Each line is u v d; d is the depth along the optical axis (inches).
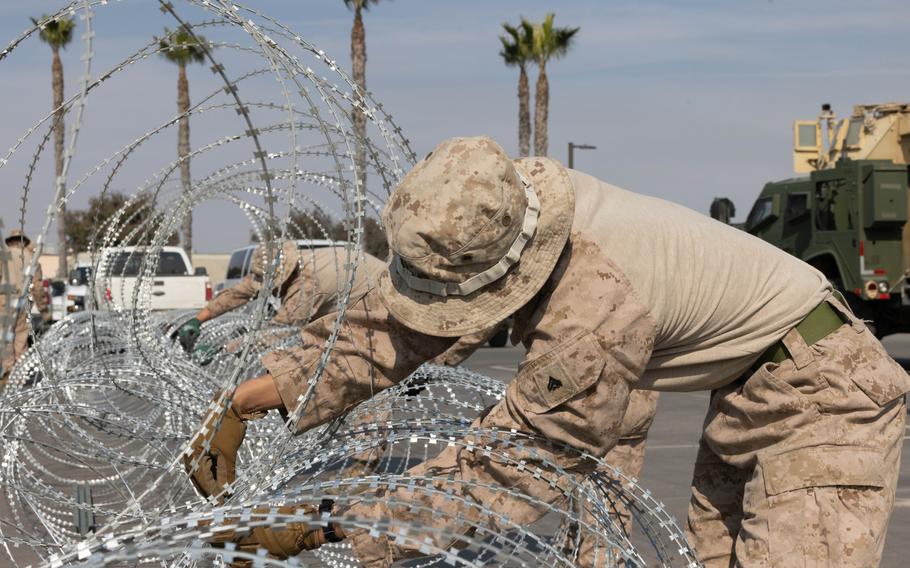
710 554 124.3
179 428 156.7
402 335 105.0
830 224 605.3
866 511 105.2
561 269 98.8
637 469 160.2
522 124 1348.4
